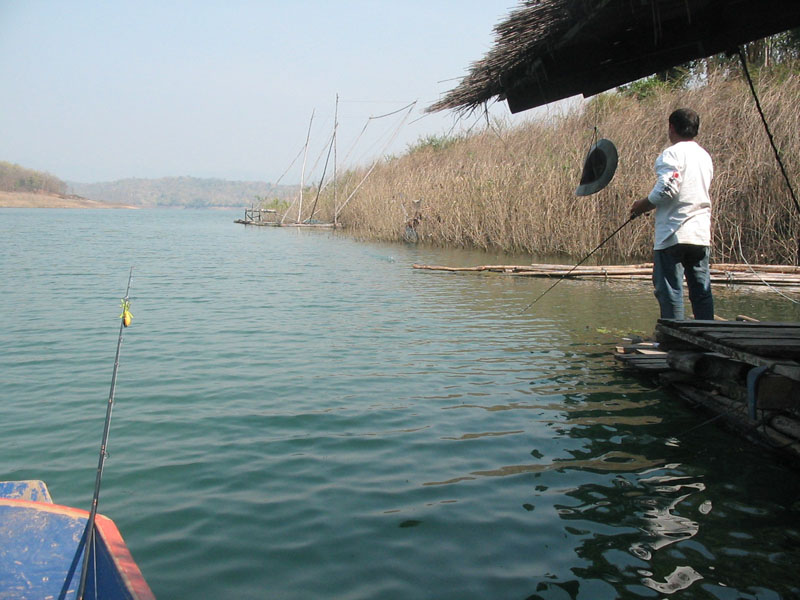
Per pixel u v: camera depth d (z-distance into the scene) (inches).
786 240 571.5
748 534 148.7
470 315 416.5
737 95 647.1
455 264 728.3
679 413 230.4
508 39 198.8
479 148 1054.4
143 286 563.5
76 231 1524.4
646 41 200.7
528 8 189.3
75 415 230.5
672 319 258.2
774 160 571.5
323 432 213.3
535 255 784.9
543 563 137.9
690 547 143.7
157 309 446.6
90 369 291.4
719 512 159.2
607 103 848.3
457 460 191.0
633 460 190.4
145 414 231.5
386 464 188.4
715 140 628.4
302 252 915.4
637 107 783.1
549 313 421.1
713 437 207.8
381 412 232.2
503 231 833.5
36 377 279.0
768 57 717.9
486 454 195.3
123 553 110.1
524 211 806.5
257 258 828.0
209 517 158.1
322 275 639.8
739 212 599.2
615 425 218.5
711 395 233.1
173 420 225.0
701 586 129.2
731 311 410.0
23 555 121.8
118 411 234.8
